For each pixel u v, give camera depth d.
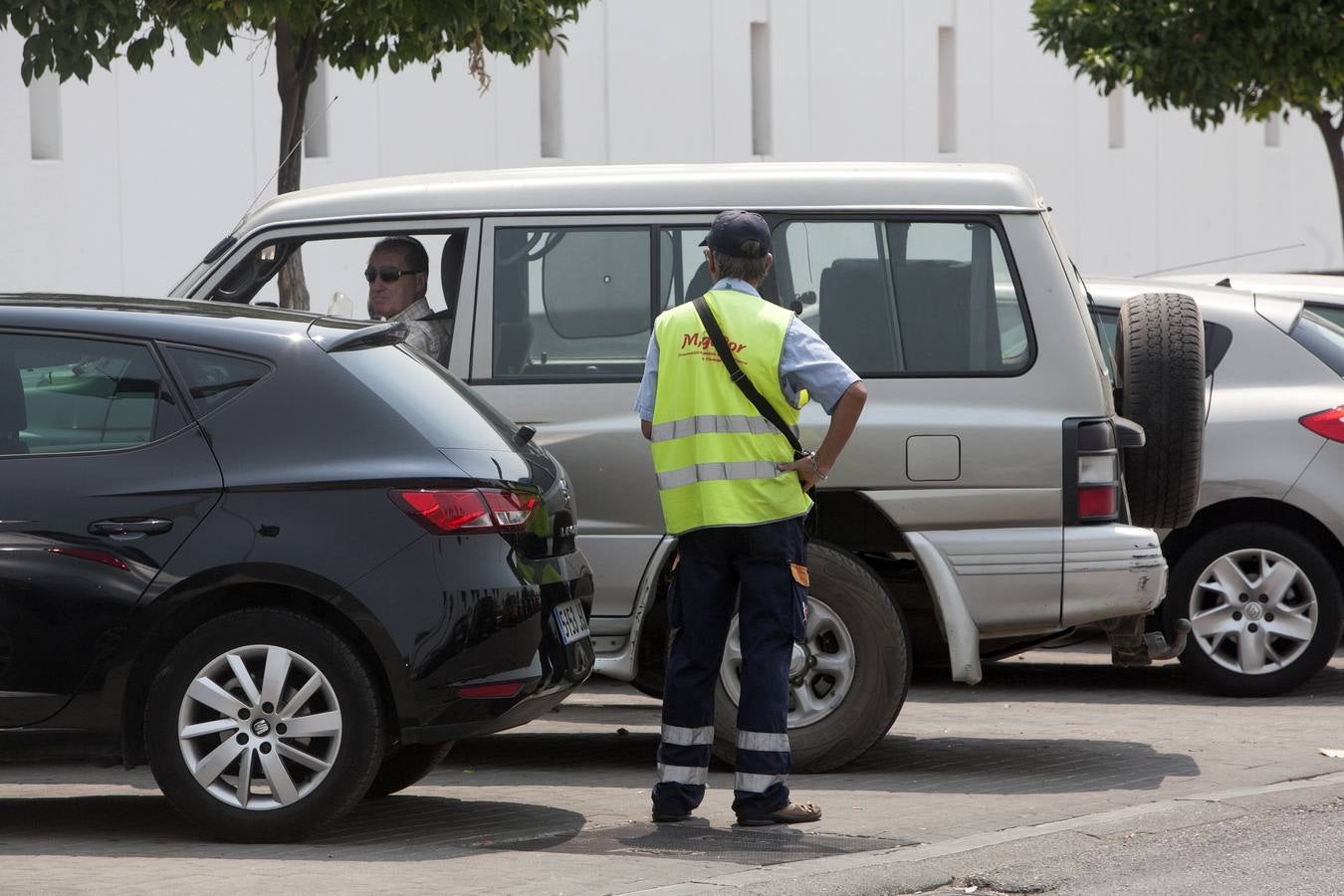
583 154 70.31
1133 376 21.72
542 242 20.88
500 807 18.80
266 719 16.64
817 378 17.09
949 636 20.23
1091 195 90.44
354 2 32.53
